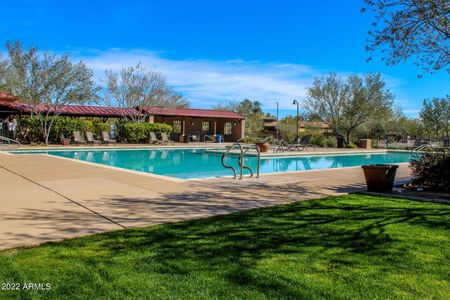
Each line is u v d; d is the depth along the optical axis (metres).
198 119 34.59
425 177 8.17
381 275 3.17
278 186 8.11
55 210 5.26
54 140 23.17
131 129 25.70
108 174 9.16
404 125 34.75
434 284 3.01
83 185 7.47
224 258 3.46
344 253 3.68
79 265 3.22
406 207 5.94
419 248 3.87
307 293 2.81
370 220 5.02
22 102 24.62
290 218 5.07
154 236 4.11
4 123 22.34
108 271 3.10
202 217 5.07
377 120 31.84
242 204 6.04
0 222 4.55
